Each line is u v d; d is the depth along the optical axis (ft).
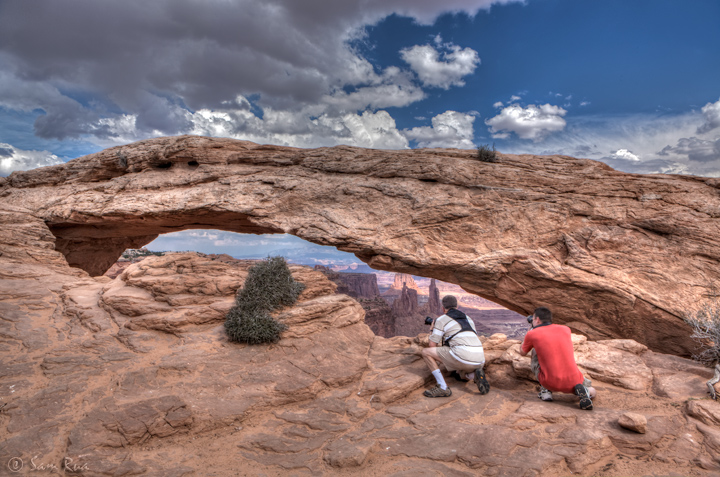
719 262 37.01
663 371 20.92
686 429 15.43
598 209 43.06
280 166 61.26
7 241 52.60
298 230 53.11
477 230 46.06
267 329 24.18
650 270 38.52
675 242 39.22
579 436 14.93
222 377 20.56
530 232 44.29
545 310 19.72
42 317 29.30
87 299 32.22
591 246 41.29
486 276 44.68
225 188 58.85
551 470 13.25
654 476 12.82
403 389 20.24
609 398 19.07
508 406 18.88
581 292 40.68
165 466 14.06
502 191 47.39
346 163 57.21
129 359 22.36
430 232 47.78
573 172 48.14
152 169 65.72
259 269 27.30
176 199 59.31
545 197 45.60
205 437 16.39
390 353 26.21
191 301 28.17
